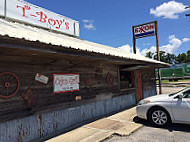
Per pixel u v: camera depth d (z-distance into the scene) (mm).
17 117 4070
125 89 8766
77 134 4637
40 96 4656
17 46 2910
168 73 33750
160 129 5062
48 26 7324
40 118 4617
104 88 7266
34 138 4418
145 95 11172
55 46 3439
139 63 7035
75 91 5828
